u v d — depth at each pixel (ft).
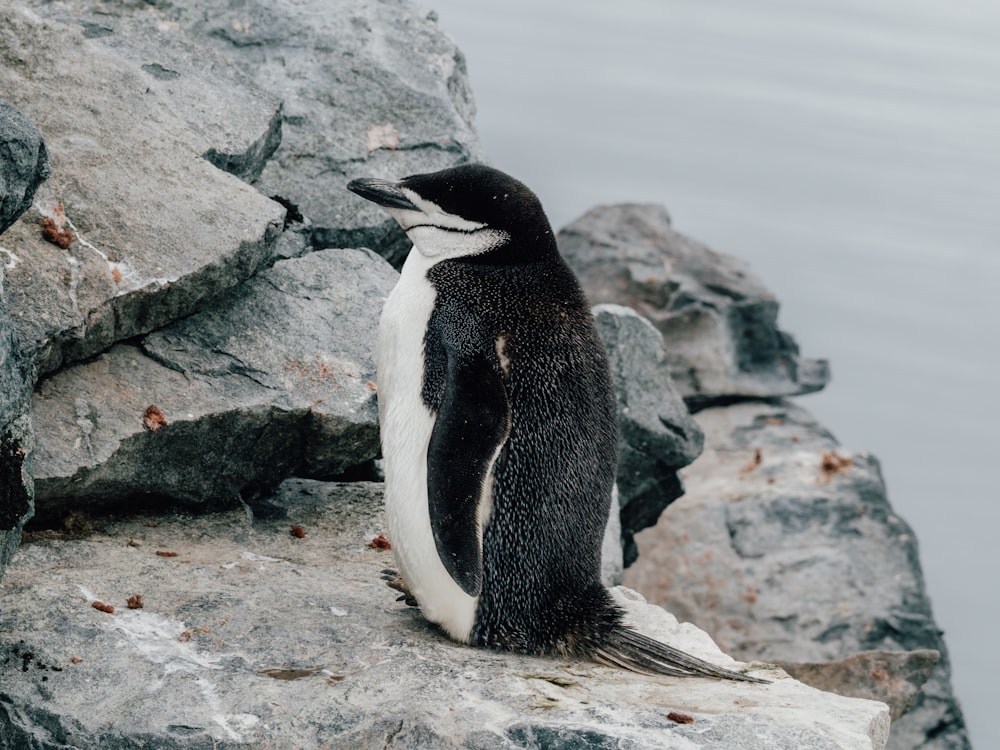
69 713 15.66
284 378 22.90
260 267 25.00
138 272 21.90
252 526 22.52
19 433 17.06
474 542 16.84
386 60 33.19
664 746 14.94
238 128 26.84
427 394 17.93
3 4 25.41
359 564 21.31
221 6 32.94
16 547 17.65
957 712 37.32
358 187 19.31
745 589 38.86
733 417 47.55
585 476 17.63
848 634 37.86
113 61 25.89
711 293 49.80
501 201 18.70
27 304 20.62
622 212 54.54
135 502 22.17
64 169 22.97
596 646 17.65
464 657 17.38
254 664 16.98
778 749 15.08
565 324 18.30
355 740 15.38
